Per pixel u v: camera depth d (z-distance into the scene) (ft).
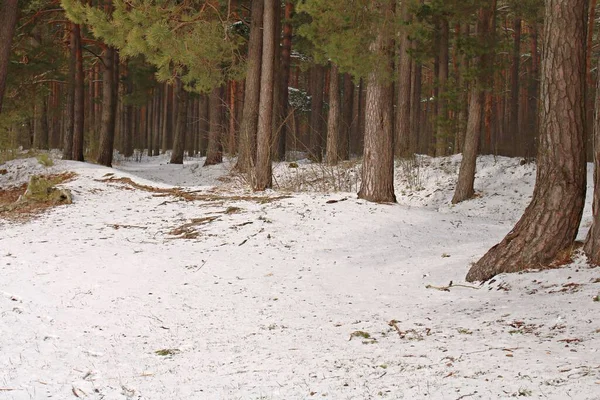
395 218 41.96
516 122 97.66
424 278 28.25
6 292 25.99
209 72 50.72
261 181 54.90
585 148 26.05
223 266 32.07
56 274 29.73
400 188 67.62
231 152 88.69
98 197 52.85
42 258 33.04
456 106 71.00
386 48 45.42
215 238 38.37
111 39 46.32
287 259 33.50
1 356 18.21
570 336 16.89
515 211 56.24
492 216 55.83
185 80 50.88
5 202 55.26
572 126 25.68
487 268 26.35
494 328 18.78
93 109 141.08
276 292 26.94
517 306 21.31
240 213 44.45
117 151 132.05
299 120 130.82
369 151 47.91
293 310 23.80
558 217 25.62
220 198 50.08
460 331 18.80
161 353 18.53
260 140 55.11
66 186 56.95
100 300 25.55
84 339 20.30
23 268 30.71
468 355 15.93
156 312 23.89
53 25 100.68
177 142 103.24
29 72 77.25
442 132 74.08
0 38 52.80
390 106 47.73
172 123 157.48
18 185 61.87
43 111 101.76
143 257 33.78
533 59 104.73
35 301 24.94
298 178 65.36
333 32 44.27
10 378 16.25
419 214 43.70
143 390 15.15
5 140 78.79
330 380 14.88
